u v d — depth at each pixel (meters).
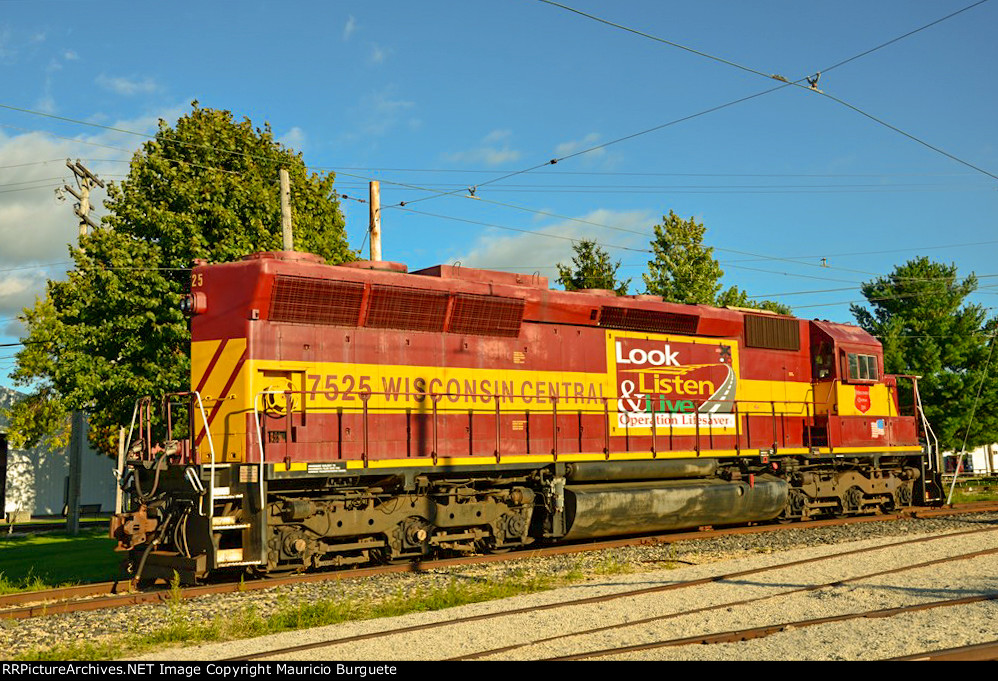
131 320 20.14
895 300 42.78
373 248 22.00
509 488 15.76
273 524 12.98
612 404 17.20
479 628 9.34
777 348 20.22
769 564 13.48
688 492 17.44
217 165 22.33
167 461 13.33
